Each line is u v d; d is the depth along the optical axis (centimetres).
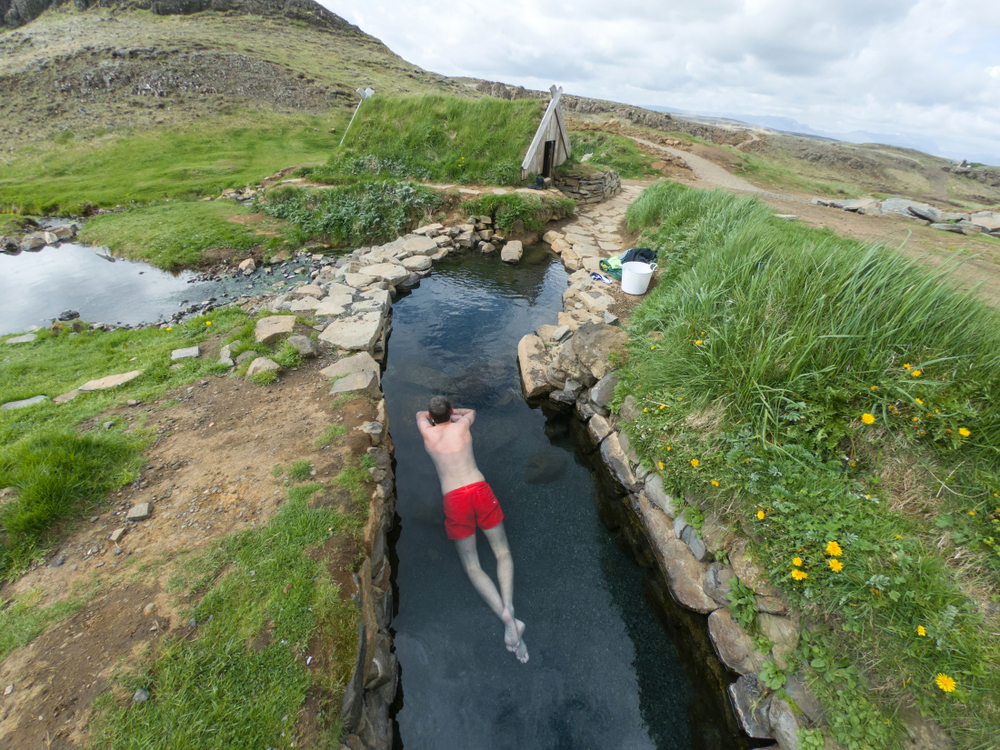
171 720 222
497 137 1328
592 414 557
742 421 383
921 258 472
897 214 1130
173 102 2447
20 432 414
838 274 405
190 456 397
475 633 337
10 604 271
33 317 782
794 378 365
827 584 288
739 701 299
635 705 304
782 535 318
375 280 841
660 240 890
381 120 1457
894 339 357
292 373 540
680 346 473
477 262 1017
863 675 262
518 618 352
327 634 265
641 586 388
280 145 2177
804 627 294
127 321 761
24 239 1155
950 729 233
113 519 330
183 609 270
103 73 2542
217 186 1473
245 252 1038
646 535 432
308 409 472
